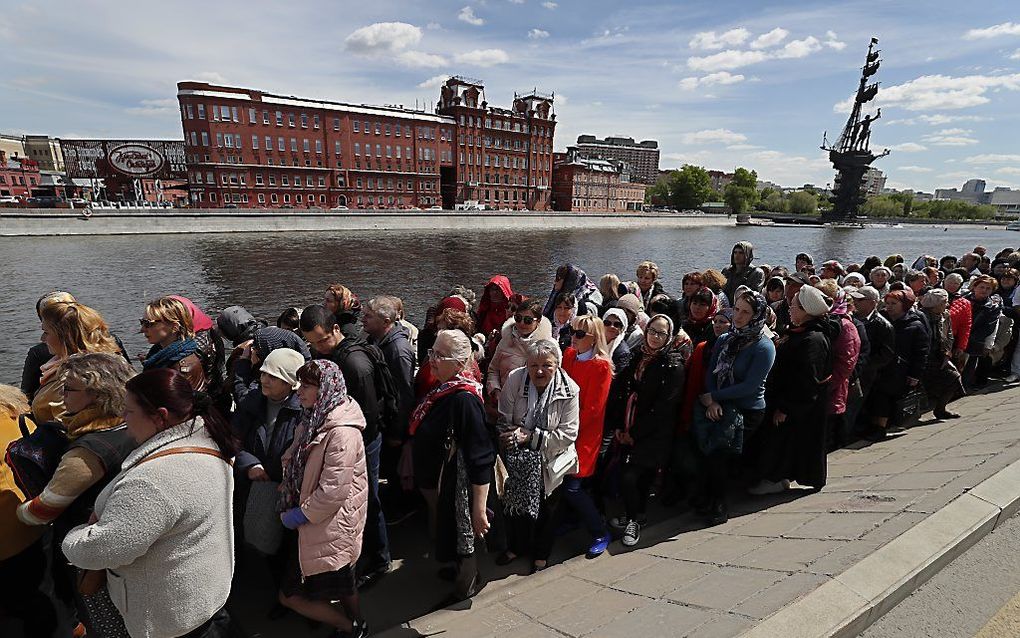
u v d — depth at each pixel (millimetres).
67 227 43281
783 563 2682
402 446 3576
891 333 4703
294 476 2414
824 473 3826
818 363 3605
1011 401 5664
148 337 3408
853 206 100312
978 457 3691
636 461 3506
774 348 3463
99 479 2066
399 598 2996
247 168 61188
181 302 3477
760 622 2119
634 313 4828
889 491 3430
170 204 63812
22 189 71125
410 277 29844
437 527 2889
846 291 4766
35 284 24266
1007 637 2141
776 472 3852
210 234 49094
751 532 3340
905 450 4516
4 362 14172
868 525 2918
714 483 3662
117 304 21062
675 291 25219
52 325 2914
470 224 67500
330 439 2363
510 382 3236
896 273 7898
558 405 3072
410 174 74500
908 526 2775
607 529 3668
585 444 3346
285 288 25734
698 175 121750
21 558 2170
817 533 3008
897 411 5105
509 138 85688
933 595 2377
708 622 2240
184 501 1776
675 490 4105
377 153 71125
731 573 2736
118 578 1843
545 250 45469
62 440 2225
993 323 6195
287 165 64000
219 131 58844
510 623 2643
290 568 2543
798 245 55031
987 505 2916
